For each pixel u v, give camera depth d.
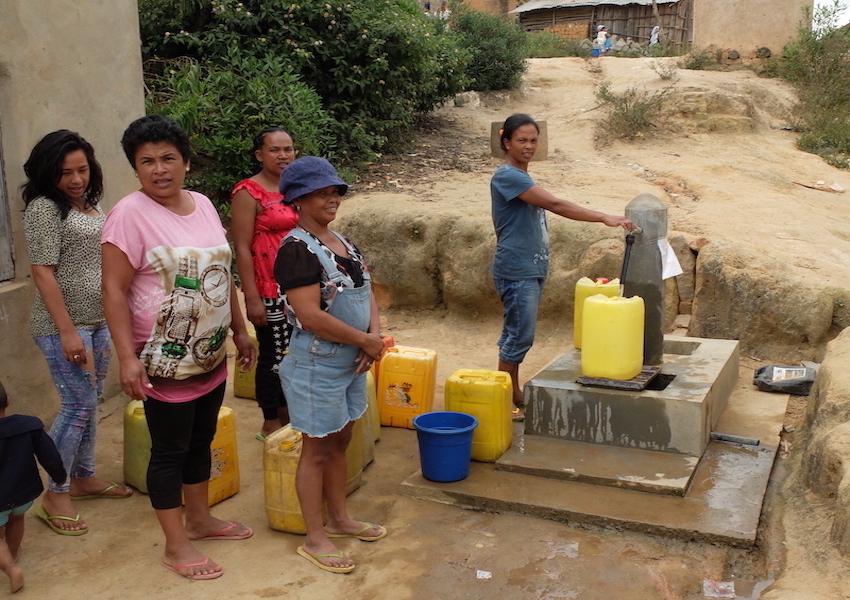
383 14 10.67
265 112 9.13
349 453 4.39
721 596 3.44
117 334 3.23
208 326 3.46
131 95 5.89
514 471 4.54
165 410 3.45
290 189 3.37
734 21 14.90
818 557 3.46
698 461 4.54
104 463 4.88
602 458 4.59
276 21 10.25
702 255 6.92
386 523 4.14
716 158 10.84
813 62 13.84
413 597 3.48
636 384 4.72
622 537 3.95
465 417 4.53
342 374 3.55
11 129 4.84
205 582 3.59
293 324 3.53
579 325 5.80
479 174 9.87
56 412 5.26
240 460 4.93
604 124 12.23
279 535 4.03
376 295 8.13
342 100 10.56
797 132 12.80
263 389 5.02
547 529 4.05
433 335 7.56
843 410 4.29
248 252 4.75
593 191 8.99
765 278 6.62
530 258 5.15
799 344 6.55
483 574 3.64
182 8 10.15
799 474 4.27
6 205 4.85
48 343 4.00
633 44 25.81
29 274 5.02
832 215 8.91
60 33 5.16
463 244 7.64
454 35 14.27
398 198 8.48
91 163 4.02
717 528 3.85
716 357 5.54
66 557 3.82
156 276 3.32
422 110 12.54
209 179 9.16
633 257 5.03
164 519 3.61
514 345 5.37
